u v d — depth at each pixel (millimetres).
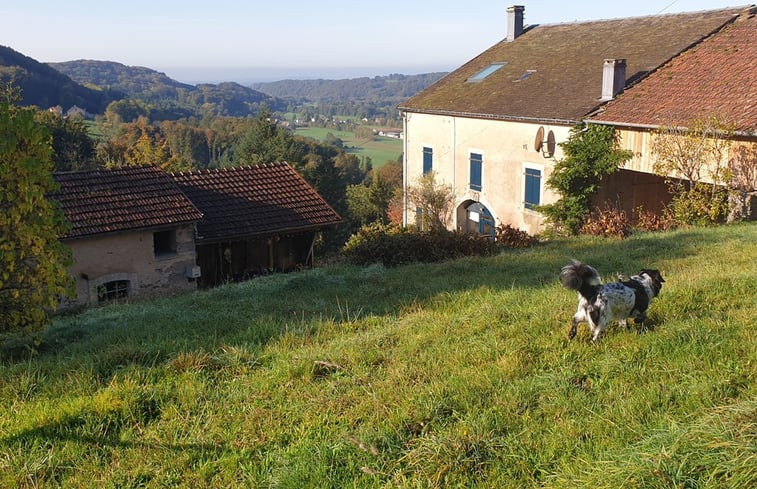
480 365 5551
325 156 50969
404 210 31812
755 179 14867
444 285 10148
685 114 16781
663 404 4336
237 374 6059
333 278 12266
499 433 4297
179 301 11438
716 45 20141
